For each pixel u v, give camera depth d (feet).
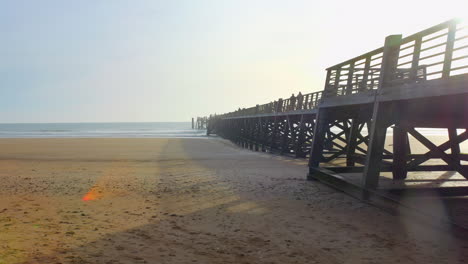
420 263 16.79
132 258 17.33
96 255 17.66
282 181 40.04
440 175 38.58
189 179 42.32
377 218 24.53
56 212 26.66
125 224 23.47
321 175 38.24
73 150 95.81
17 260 16.76
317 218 24.76
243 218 24.95
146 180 41.83
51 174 47.55
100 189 36.09
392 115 27.30
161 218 25.02
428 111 28.73
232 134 163.84
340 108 39.99
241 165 58.18
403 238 20.34
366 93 30.55
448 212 23.54
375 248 18.80
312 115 68.44
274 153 86.74
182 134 253.44
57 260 16.88
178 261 17.01
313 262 16.97
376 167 28.78
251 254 18.01
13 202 29.96
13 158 72.02
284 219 24.58
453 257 17.46
